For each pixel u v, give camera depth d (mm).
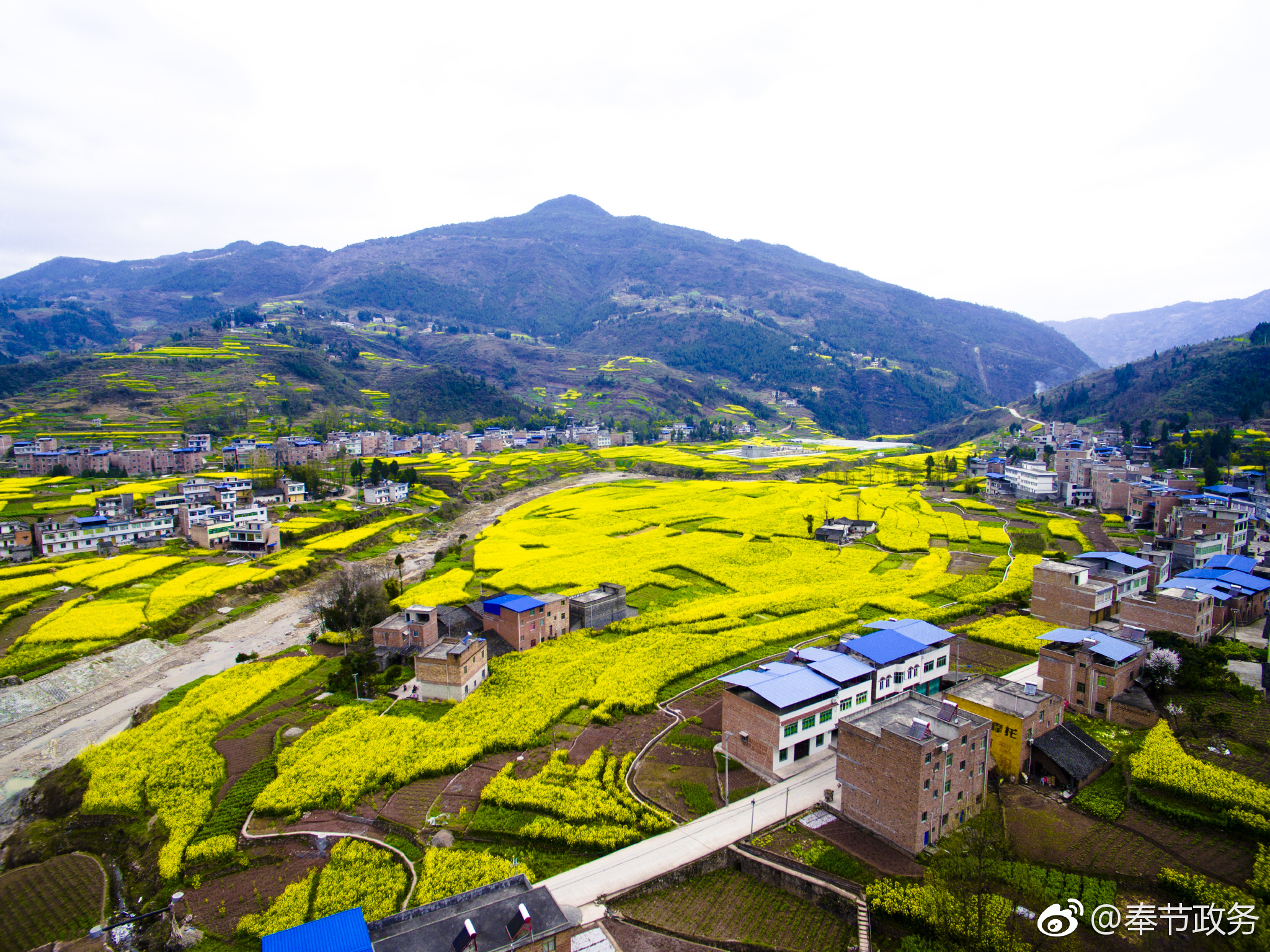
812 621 105812
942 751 55094
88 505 180250
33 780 75875
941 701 63656
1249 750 67375
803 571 136625
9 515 170000
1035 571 104812
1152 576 111500
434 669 84938
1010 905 47562
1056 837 56000
